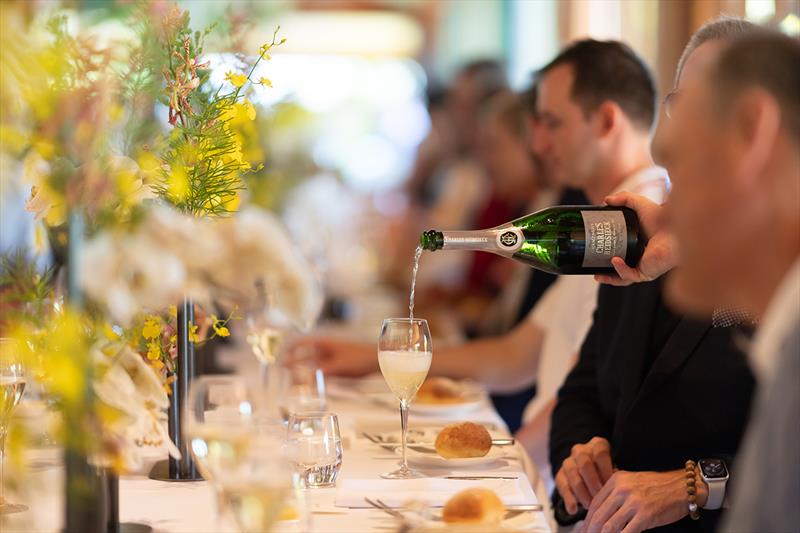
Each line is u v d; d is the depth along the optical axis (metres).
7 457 1.60
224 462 1.26
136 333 1.59
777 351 1.04
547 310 3.25
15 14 1.26
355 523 1.52
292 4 10.91
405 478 1.77
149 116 1.58
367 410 2.53
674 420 2.05
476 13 10.66
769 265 1.13
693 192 1.13
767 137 1.09
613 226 1.88
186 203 1.68
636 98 2.83
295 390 2.34
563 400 2.42
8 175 1.49
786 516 1.01
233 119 1.76
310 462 1.73
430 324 4.38
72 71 1.36
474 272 5.48
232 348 3.55
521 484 1.74
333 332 4.22
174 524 1.52
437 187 8.02
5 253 1.52
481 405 2.61
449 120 7.81
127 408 1.31
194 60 1.73
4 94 1.26
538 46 8.79
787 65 1.09
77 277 1.28
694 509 1.89
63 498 1.34
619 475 1.96
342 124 11.09
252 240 1.29
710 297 1.18
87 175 1.25
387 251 7.32
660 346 2.14
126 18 1.49
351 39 11.03
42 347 1.38
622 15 5.54
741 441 1.99
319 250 4.49
